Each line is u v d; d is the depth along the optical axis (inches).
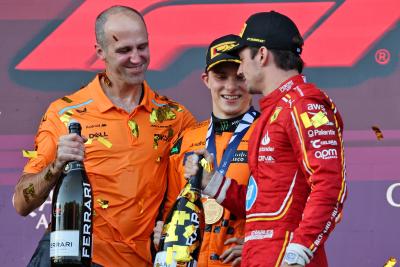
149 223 643.5
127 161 641.0
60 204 535.8
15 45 806.5
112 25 640.4
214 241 615.5
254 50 566.9
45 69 805.2
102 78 663.1
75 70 805.2
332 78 792.9
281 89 557.9
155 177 646.5
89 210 540.1
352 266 768.3
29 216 783.1
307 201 528.4
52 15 810.2
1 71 804.6
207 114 800.3
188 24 806.5
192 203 561.0
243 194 590.2
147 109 656.4
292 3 801.6
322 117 535.8
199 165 570.6
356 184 775.7
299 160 538.0
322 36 797.2
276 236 542.3
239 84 637.3
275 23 567.5
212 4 807.1
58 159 548.4
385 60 792.3
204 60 805.2
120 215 636.7
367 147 780.6
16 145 795.4
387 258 767.1
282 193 544.7
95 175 638.5
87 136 643.5
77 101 655.1
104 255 633.6
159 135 653.3
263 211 547.8
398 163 776.9
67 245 530.9
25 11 810.8
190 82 804.0
